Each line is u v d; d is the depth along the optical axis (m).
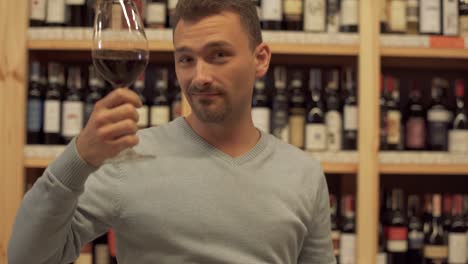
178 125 1.22
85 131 0.82
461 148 2.21
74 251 1.05
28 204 0.89
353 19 2.15
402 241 2.23
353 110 2.17
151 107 2.19
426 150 2.30
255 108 2.16
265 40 2.09
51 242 0.91
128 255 1.14
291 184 1.21
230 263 1.12
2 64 2.08
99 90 2.23
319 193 1.27
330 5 2.16
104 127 0.75
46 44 2.09
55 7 2.13
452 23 2.19
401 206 2.27
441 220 2.30
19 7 2.09
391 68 2.52
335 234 2.20
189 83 1.10
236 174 1.17
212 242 1.12
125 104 0.76
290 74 2.45
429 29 2.19
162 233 1.11
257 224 1.15
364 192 2.11
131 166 1.13
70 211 0.89
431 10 2.19
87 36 2.09
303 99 2.23
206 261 1.11
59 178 0.85
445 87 2.33
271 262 1.15
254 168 1.20
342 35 2.12
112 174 1.11
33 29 2.09
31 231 0.89
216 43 1.08
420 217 2.40
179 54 1.12
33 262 0.92
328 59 2.33
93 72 2.22
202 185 1.14
